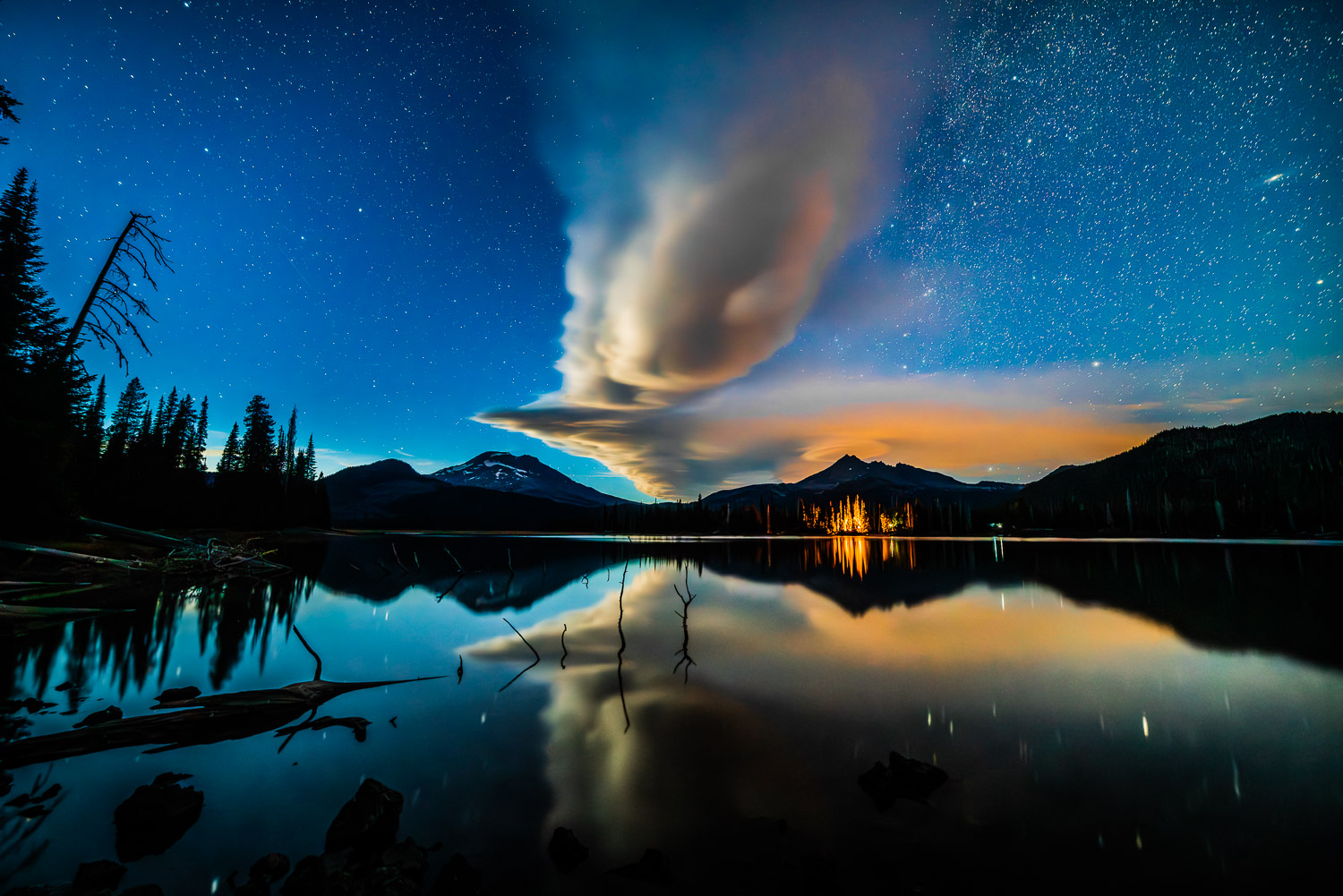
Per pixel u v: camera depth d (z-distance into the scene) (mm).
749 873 5512
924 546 77688
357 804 6215
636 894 5137
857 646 16125
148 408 66500
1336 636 17281
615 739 9000
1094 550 63219
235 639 15883
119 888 5074
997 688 11961
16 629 15758
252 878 5199
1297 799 7145
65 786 7129
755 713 10320
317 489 98562
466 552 61438
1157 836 6285
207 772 7633
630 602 25422
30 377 24766
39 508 24688
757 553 62812
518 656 14953
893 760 7945
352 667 13609
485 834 6172
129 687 11234
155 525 52781
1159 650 15617
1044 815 6727
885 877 5484
